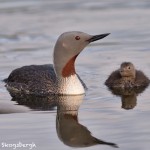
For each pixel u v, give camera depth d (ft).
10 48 67.41
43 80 49.14
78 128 37.40
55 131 36.86
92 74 54.54
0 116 40.93
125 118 39.22
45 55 63.00
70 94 47.47
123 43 67.62
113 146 33.65
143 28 75.97
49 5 95.96
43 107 43.65
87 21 81.87
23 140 35.17
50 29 77.41
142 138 34.76
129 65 50.31
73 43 46.98
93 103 44.42
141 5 94.63
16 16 87.30
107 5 95.61
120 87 50.16
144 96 46.70
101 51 64.03
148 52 62.28
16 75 51.29
